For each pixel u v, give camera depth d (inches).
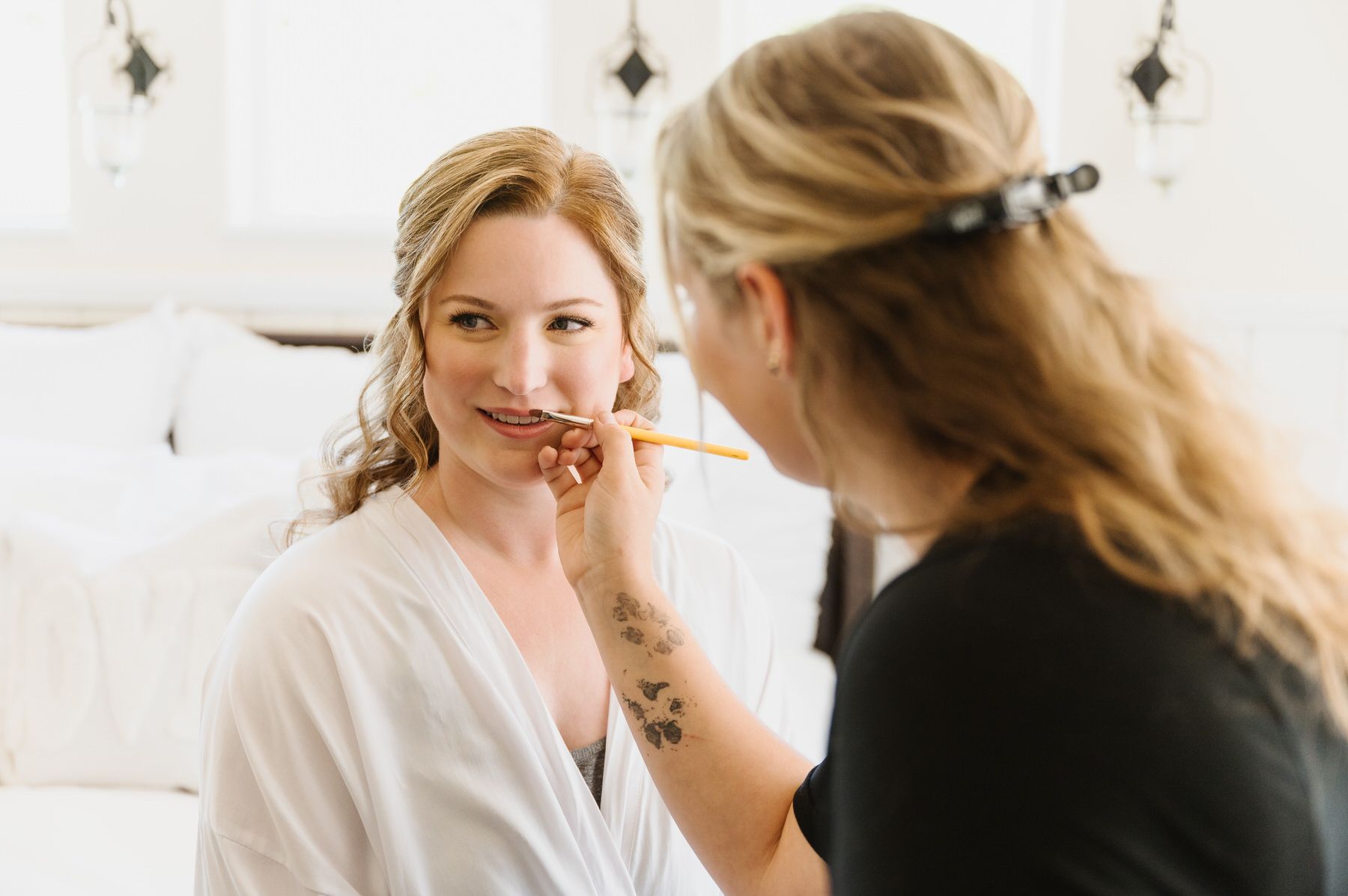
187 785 63.7
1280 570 23.1
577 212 36.2
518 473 36.8
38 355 84.5
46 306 94.0
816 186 23.4
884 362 23.6
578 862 37.8
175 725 62.9
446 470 38.8
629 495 33.9
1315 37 91.1
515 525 39.3
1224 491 23.3
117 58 85.7
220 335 91.1
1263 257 93.3
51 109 97.0
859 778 22.8
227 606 63.6
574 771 38.2
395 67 96.8
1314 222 92.8
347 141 97.3
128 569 64.1
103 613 63.2
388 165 97.7
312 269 94.7
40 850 56.4
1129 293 24.4
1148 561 22.2
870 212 23.0
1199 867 21.5
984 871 21.0
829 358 24.4
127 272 93.5
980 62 24.6
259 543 64.5
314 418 85.4
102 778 63.5
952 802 21.4
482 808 36.7
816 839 28.2
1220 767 21.4
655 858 40.5
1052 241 23.7
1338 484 87.4
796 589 85.9
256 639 36.2
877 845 22.1
